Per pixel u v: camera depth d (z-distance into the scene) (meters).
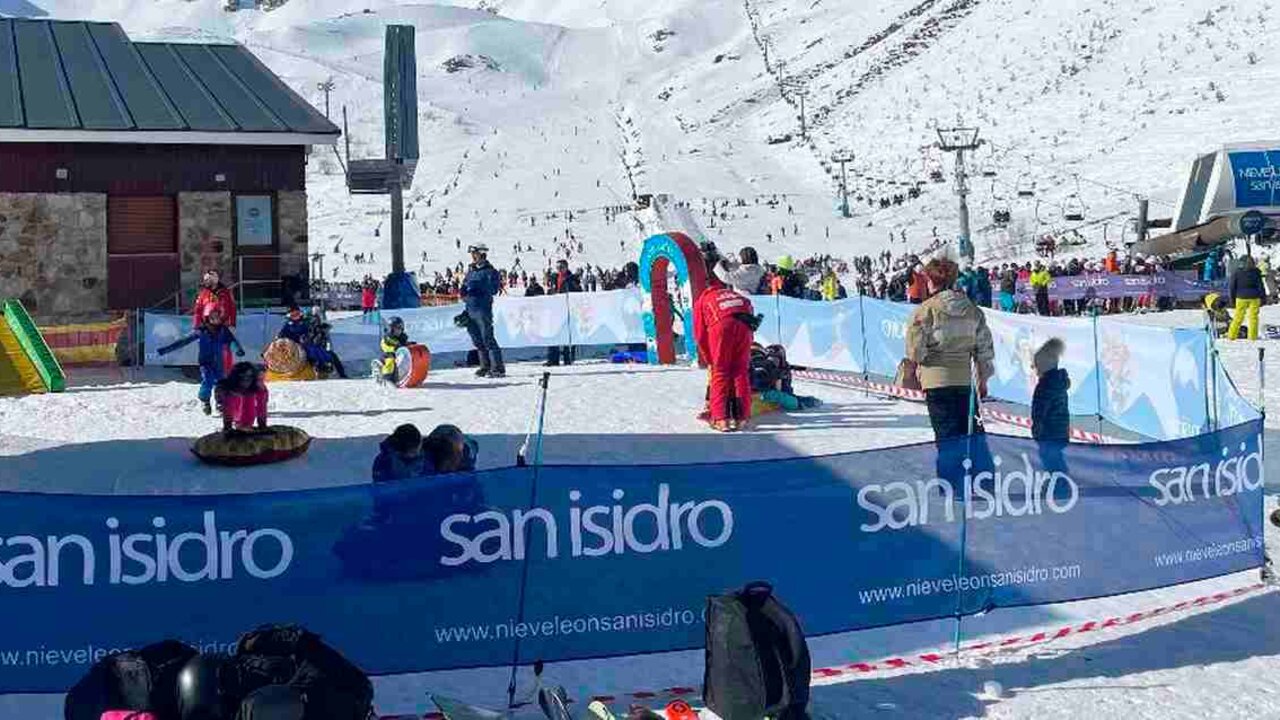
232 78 28.38
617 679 6.41
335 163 189.38
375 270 111.94
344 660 5.41
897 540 6.67
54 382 18.12
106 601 5.73
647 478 6.29
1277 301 35.88
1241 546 7.48
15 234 23.20
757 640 5.57
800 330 19.44
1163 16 166.25
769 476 6.46
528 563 6.18
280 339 20.00
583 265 108.38
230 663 5.18
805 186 150.00
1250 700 5.95
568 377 18.97
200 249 24.30
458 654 6.10
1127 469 7.12
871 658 6.70
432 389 17.80
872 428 13.76
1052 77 159.75
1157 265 42.50
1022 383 14.73
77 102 24.88
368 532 5.98
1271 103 122.12
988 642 6.90
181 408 16.33
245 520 5.84
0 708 5.91
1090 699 6.01
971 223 110.25
